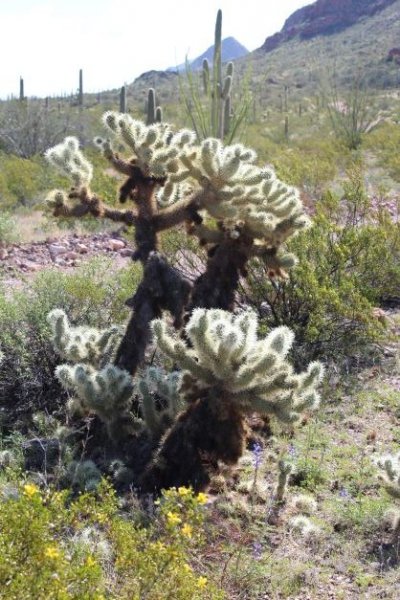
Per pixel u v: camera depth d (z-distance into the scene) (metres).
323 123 39.09
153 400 5.65
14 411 7.07
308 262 8.40
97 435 6.06
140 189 6.06
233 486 5.45
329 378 7.45
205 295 6.17
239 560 4.51
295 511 5.20
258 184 5.90
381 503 5.20
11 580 2.85
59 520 3.49
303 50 115.81
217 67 14.50
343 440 6.31
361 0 123.25
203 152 5.71
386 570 4.59
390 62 81.56
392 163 20.39
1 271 11.16
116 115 5.91
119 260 12.40
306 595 4.32
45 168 19.78
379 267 9.19
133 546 3.48
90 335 6.43
